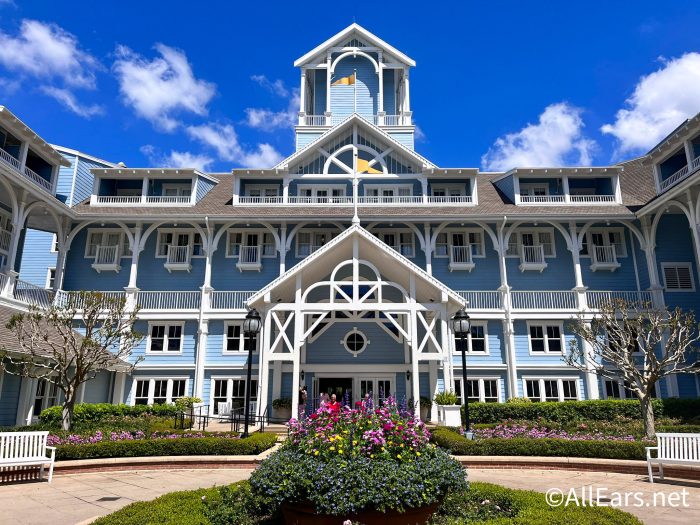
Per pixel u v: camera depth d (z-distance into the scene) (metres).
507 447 13.43
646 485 10.62
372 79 34.03
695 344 24.88
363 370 24.86
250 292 26.06
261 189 29.31
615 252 27.45
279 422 22.39
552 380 25.41
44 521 7.64
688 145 23.03
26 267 32.50
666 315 24.28
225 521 6.30
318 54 33.97
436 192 29.42
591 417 20.03
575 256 26.11
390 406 7.76
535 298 26.44
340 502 5.94
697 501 9.00
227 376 25.31
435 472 6.52
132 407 20.97
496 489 7.48
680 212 26.94
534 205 27.50
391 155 29.53
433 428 17.06
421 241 26.53
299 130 32.34
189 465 13.09
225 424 22.33
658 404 20.56
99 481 11.23
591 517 5.86
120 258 27.42
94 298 16.64
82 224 26.31
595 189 28.86
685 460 10.55
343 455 6.71
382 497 5.97
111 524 5.75
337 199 28.34
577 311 25.36
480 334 26.20
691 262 26.61
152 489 10.33
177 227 27.58
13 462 10.66
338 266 19.20
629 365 17.00
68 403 15.23
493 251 27.70
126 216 25.80
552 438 13.91
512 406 20.05
